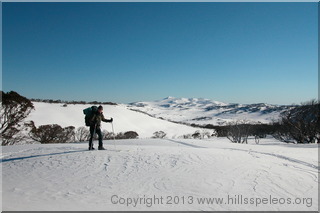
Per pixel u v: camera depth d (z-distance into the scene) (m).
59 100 57.62
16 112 24.95
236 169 7.74
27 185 5.95
